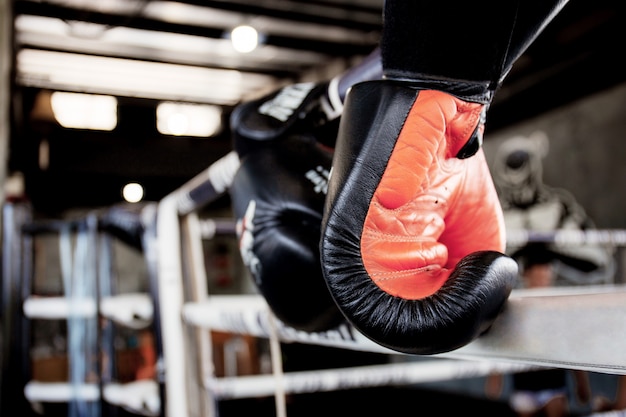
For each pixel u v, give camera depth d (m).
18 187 7.75
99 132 8.38
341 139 0.58
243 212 0.83
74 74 6.93
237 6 5.55
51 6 5.33
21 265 2.54
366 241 0.56
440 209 0.62
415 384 6.60
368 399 6.02
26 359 2.50
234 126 0.89
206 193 1.33
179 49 6.36
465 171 0.64
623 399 3.51
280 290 0.77
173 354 1.55
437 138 0.56
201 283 1.64
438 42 0.53
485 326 0.53
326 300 0.73
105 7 5.43
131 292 9.11
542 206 5.65
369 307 0.54
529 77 5.84
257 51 6.48
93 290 2.16
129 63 6.68
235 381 1.57
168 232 1.58
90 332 2.36
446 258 0.64
